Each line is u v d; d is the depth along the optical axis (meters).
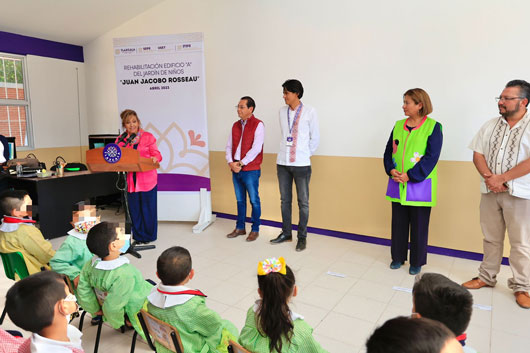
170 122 4.53
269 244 4.06
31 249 2.39
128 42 4.45
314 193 4.40
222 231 4.56
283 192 4.05
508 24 3.22
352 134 4.09
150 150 4.01
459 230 3.62
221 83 4.93
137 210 4.03
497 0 3.24
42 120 5.92
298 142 3.83
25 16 5.04
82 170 4.96
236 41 4.73
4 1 4.59
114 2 5.08
